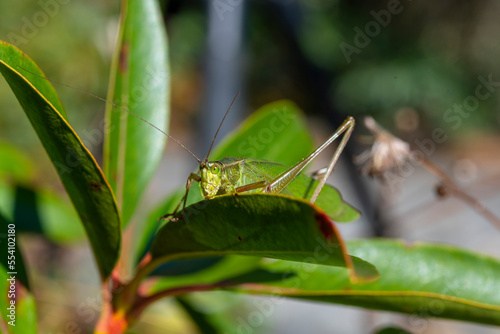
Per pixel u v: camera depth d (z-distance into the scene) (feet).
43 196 0.85
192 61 2.78
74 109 1.50
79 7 1.47
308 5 2.42
